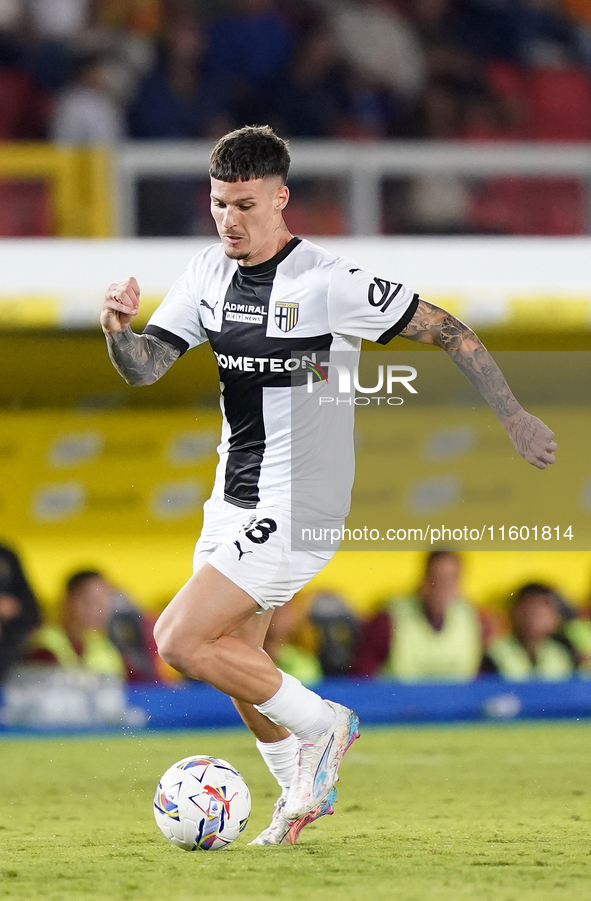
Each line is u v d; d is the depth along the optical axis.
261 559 10.16
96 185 21.72
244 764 16.06
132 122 29.50
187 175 22.00
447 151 22.58
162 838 11.18
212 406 20.14
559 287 19.33
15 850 10.54
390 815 12.45
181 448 20.08
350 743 10.64
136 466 19.94
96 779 15.03
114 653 19.62
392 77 30.56
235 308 10.54
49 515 19.67
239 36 30.19
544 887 8.83
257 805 13.20
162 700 19.53
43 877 9.27
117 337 10.20
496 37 31.88
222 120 29.88
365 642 20.12
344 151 22.34
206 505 11.09
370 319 10.38
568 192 22.91
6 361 18.73
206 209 22.16
